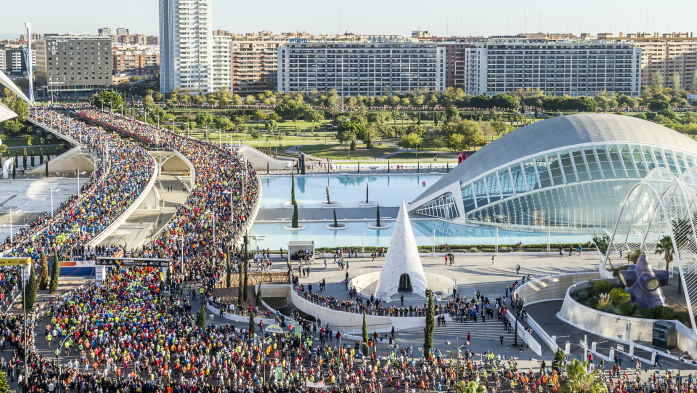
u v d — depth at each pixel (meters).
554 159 166.25
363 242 141.12
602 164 163.62
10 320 93.50
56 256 109.19
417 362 86.50
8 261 97.44
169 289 107.31
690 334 90.88
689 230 94.12
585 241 152.25
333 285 118.94
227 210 153.38
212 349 86.94
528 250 142.38
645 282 100.75
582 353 91.19
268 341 90.12
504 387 78.44
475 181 171.50
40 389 74.56
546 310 112.00
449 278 122.25
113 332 88.94
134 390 75.25
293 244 134.50
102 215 148.00
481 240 153.50
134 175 184.25
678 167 164.75
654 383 77.81
